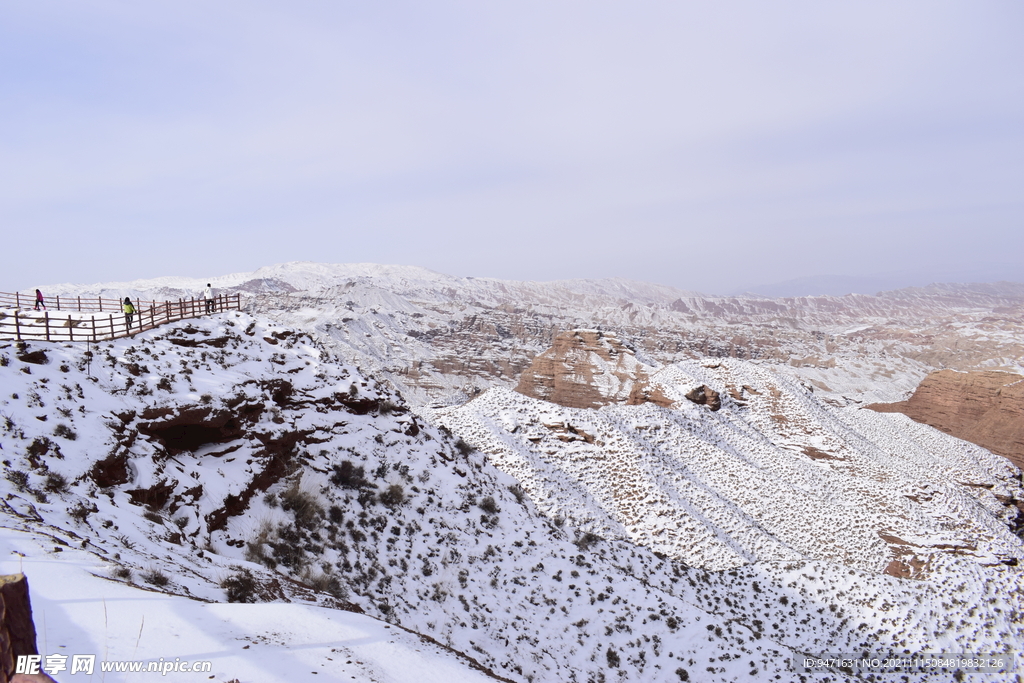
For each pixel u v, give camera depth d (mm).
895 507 58469
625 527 48500
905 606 41281
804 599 41375
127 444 19484
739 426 80688
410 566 25766
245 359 31875
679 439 70188
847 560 48875
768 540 50188
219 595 12477
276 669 8164
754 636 30484
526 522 36125
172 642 8047
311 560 22375
